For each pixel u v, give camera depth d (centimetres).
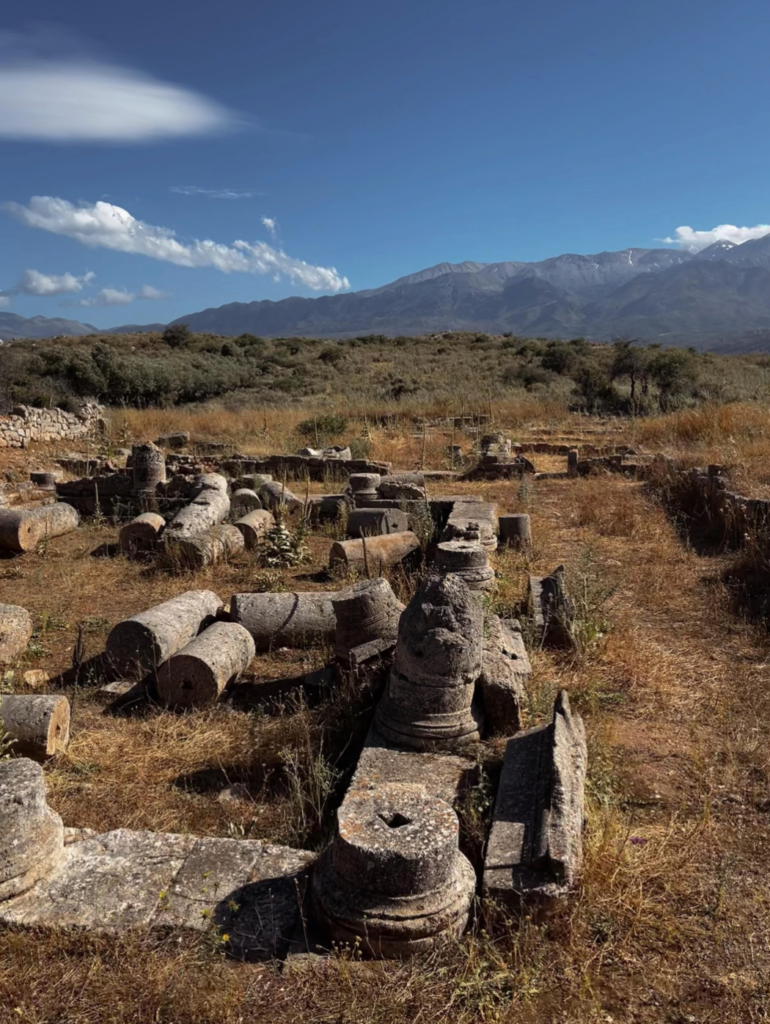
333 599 623
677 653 651
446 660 474
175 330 5566
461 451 1831
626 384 3044
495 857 360
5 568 959
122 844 388
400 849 321
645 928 339
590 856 363
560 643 666
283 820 436
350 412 2436
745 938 334
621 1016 296
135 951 322
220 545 969
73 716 565
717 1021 294
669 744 505
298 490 1380
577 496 1303
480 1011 294
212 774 492
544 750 446
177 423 2247
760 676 602
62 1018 296
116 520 1211
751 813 427
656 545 987
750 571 833
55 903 349
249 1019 294
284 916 342
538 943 324
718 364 3706
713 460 1357
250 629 681
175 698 580
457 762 459
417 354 5062
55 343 5191
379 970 312
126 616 789
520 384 3416
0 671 634
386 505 1174
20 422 1823
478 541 805
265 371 4297
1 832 344
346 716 549
